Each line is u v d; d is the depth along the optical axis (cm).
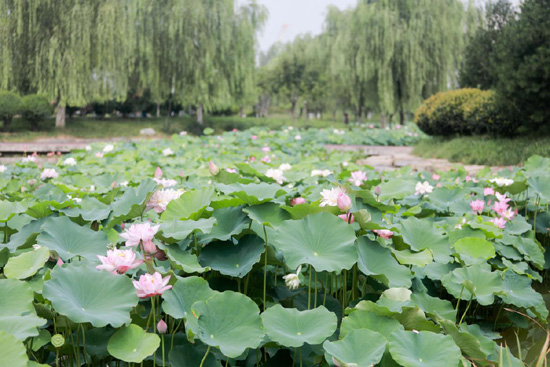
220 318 145
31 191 427
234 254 193
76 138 2270
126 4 2317
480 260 230
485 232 265
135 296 148
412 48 2256
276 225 201
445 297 257
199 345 158
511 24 962
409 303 176
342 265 169
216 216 208
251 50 2650
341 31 2591
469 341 164
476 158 951
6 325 132
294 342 142
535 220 358
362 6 2391
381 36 2320
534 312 236
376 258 192
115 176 441
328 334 144
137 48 2417
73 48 2108
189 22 2409
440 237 228
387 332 155
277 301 199
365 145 1842
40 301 168
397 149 1580
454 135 1344
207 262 191
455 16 2348
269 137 1362
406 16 2416
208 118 3306
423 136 2077
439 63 2317
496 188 384
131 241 169
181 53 2420
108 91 2359
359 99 2727
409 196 389
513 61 930
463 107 1255
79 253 190
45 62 2092
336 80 3172
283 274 224
